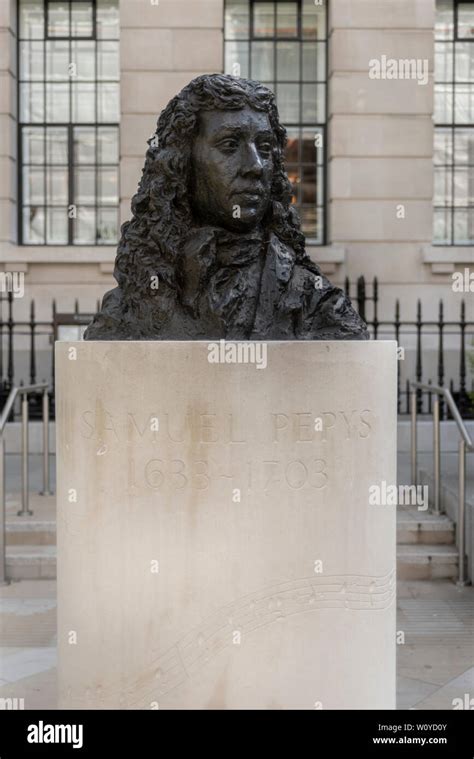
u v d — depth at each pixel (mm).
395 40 12445
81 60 13688
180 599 3342
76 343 3377
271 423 3328
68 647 3455
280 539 3346
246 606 3340
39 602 5969
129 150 12539
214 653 3350
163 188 3768
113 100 13719
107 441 3355
